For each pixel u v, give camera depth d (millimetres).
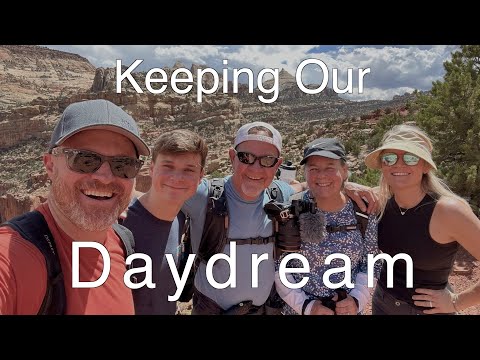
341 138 10828
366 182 3590
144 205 969
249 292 1075
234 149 1095
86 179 689
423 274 1094
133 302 854
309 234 1044
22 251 606
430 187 1079
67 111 698
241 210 1078
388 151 1088
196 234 1085
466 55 4418
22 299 590
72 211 685
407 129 1106
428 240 1060
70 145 688
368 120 13508
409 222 1080
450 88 3740
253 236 1075
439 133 3826
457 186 3174
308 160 1064
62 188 688
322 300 1062
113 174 708
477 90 3602
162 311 990
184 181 925
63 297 639
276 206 1069
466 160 3562
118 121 701
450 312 1067
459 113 3615
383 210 1143
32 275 601
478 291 1021
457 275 2127
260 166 1047
